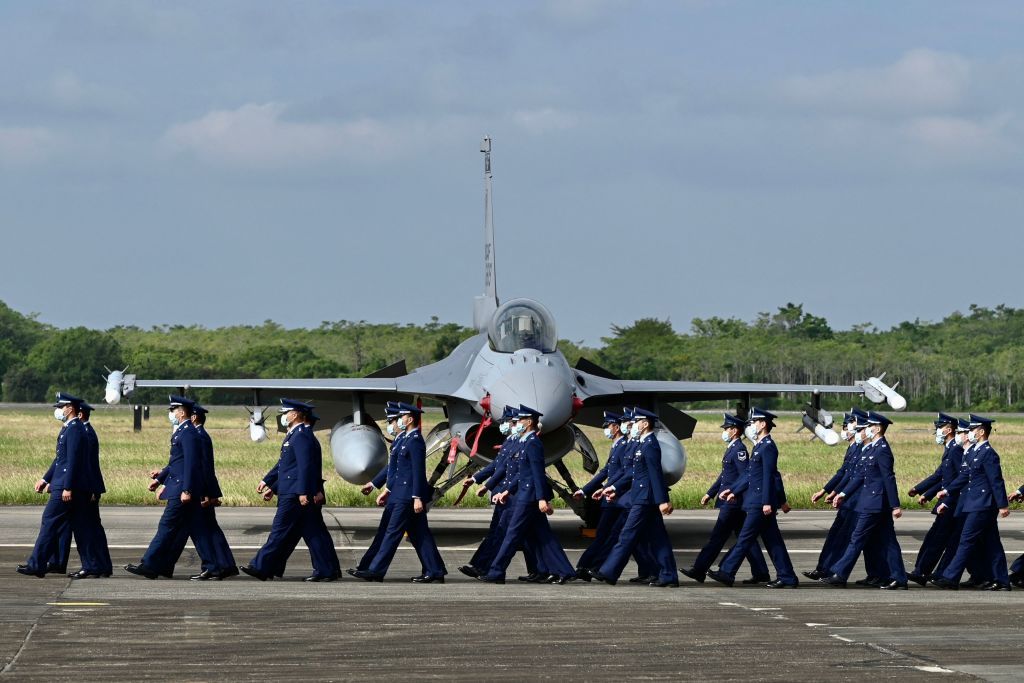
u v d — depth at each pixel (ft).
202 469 97.76
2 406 605.73
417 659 65.87
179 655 66.13
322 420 164.86
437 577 99.96
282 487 98.43
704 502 105.70
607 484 102.73
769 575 105.70
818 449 352.08
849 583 104.94
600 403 149.79
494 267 175.63
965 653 68.69
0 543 122.52
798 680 61.82
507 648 69.10
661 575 99.96
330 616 79.36
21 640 69.87
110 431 376.68
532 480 99.45
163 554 98.43
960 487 102.58
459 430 134.10
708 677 62.34
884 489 101.30
